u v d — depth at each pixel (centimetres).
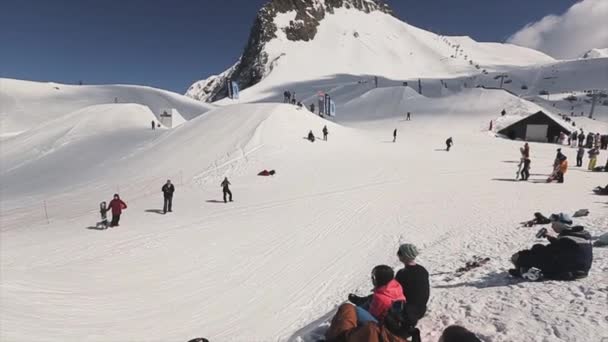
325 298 723
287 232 1238
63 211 1891
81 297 715
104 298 725
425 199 1627
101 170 2991
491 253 843
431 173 2275
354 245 1079
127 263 969
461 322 484
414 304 450
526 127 4319
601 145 3456
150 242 1168
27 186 2803
